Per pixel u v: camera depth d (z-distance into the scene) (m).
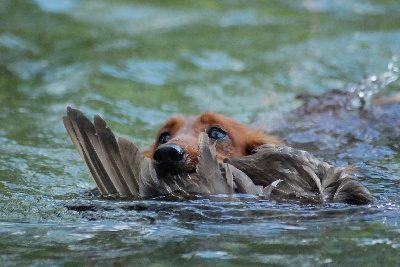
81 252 9.93
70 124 12.06
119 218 11.42
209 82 23.23
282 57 25.72
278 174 12.45
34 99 21.53
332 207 11.66
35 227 11.27
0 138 17.91
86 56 25.72
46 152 16.88
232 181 12.02
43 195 13.38
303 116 19.22
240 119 19.67
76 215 11.80
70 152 16.97
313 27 29.22
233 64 25.12
